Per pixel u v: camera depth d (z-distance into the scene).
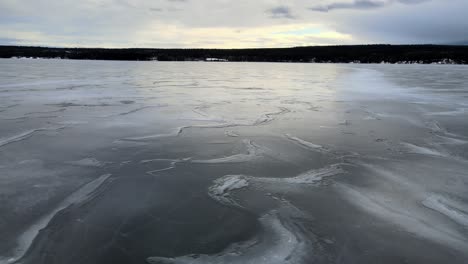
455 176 5.50
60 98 13.33
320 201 4.66
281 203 4.61
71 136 7.66
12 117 9.58
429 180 5.34
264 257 3.48
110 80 21.80
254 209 4.45
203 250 3.60
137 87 17.81
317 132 8.30
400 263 3.40
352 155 6.55
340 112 11.00
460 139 7.70
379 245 3.68
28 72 28.19
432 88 17.98
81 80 21.44
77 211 4.33
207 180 5.35
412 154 6.61
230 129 8.54
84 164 5.94
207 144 7.20
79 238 3.76
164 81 21.72
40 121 9.11
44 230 3.89
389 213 4.35
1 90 15.64
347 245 3.68
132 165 5.93
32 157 6.24
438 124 9.20
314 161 6.21
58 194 4.78
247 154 6.57
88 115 10.00
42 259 3.40
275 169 5.82
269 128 8.70
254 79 24.12
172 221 4.14
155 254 3.53
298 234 3.89
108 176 5.44
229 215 4.30
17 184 5.07
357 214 4.31
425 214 4.31
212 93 15.68
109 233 3.87
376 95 15.16
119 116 9.91
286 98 14.15
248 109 11.47
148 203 4.58
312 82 21.80
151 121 9.32
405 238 3.80
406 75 27.84
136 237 3.81
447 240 3.76
